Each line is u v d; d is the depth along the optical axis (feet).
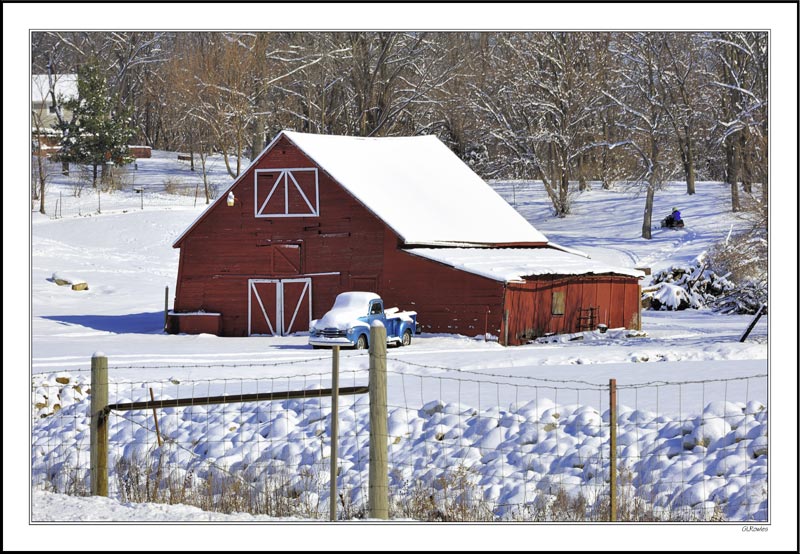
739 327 361.71
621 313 367.66
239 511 116.16
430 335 326.65
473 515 114.42
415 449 138.31
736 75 602.03
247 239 364.17
